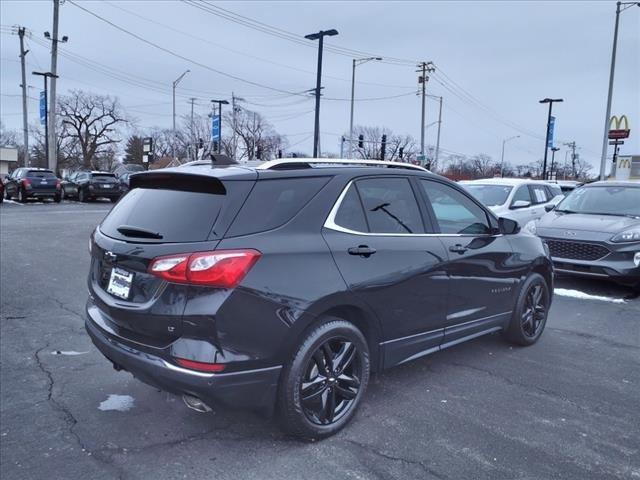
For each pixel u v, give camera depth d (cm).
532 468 311
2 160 7506
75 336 538
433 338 414
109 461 312
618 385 438
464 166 9069
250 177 322
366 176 380
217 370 290
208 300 289
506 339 534
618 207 869
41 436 339
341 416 348
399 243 381
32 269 867
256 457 317
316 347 327
